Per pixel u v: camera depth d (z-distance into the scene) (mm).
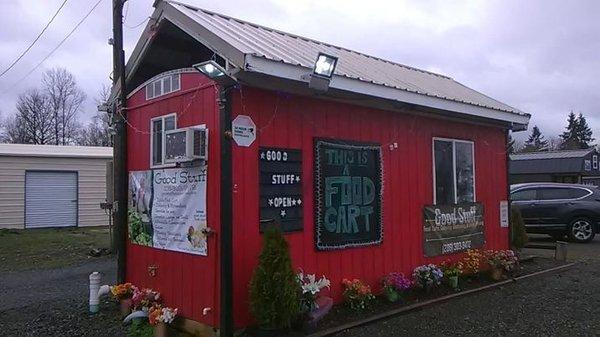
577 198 13961
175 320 5840
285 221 5766
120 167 7016
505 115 8617
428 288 7160
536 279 8555
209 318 5402
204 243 5512
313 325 5477
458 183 8391
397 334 5562
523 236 10227
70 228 18500
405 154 7434
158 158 6344
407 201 7410
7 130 51594
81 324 6172
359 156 6707
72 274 9891
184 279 5805
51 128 51281
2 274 10062
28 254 12445
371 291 6672
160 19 6074
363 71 6980
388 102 6723
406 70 9469
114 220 12211
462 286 7715
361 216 6676
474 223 8648
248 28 6727
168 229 6090
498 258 8344
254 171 5484
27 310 6984
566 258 10414
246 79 5242
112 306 6910
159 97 6348
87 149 20266
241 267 5316
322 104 6289
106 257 11852
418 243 7531
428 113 7656
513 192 14703
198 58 6852
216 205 5375
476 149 8859
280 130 5789
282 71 5105
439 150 8070
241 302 5305
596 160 31516
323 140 6238
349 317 5969
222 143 5195
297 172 5934
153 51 6738
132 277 6789
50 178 18547
